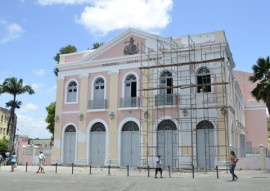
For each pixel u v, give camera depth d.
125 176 18.94
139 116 25.88
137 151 25.67
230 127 23.73
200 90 24.47
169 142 24.67
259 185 13.56
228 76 24.84
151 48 26.56
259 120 38.16
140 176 18.97
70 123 28.48
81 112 28.09
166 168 24.09
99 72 28.17
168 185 13.83
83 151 27.44
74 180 16.19
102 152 26.88
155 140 24.98
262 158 22.02
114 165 26.00
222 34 24.36
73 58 29.95
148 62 26.38
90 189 12.30
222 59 23.42
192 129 23.72
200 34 25.06
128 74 26.97
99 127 27.42
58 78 29.83
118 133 26.38
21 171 23.11
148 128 25.38
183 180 16.25
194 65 24.75
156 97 25.44
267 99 23.53
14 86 37.56
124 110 26.45
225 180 16.03
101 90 27.98
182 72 25.05
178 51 25.17
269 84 23.23
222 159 22.75
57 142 28.67
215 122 23.34
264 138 37.62
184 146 23.98
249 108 38.84
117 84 27.17
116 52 27.83
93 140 27.42
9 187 12.97
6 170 24.09
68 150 28.27
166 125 25.00
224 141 22.86
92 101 27.75
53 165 28.31
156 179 16.88
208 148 23.34
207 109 23.72
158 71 25.91
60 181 15.64
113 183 14.69
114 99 27.03
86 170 23.44
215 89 23.83
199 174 20.17
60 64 29.86
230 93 25.50
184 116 24.31
